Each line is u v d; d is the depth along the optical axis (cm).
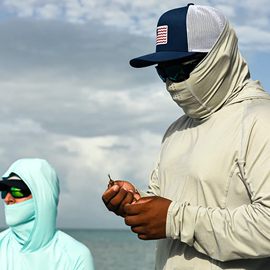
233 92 255
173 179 262
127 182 270
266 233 211
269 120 230
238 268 231
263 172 221
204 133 254
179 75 252
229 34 253
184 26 252
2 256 454
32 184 455
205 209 229
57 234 464
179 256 248
